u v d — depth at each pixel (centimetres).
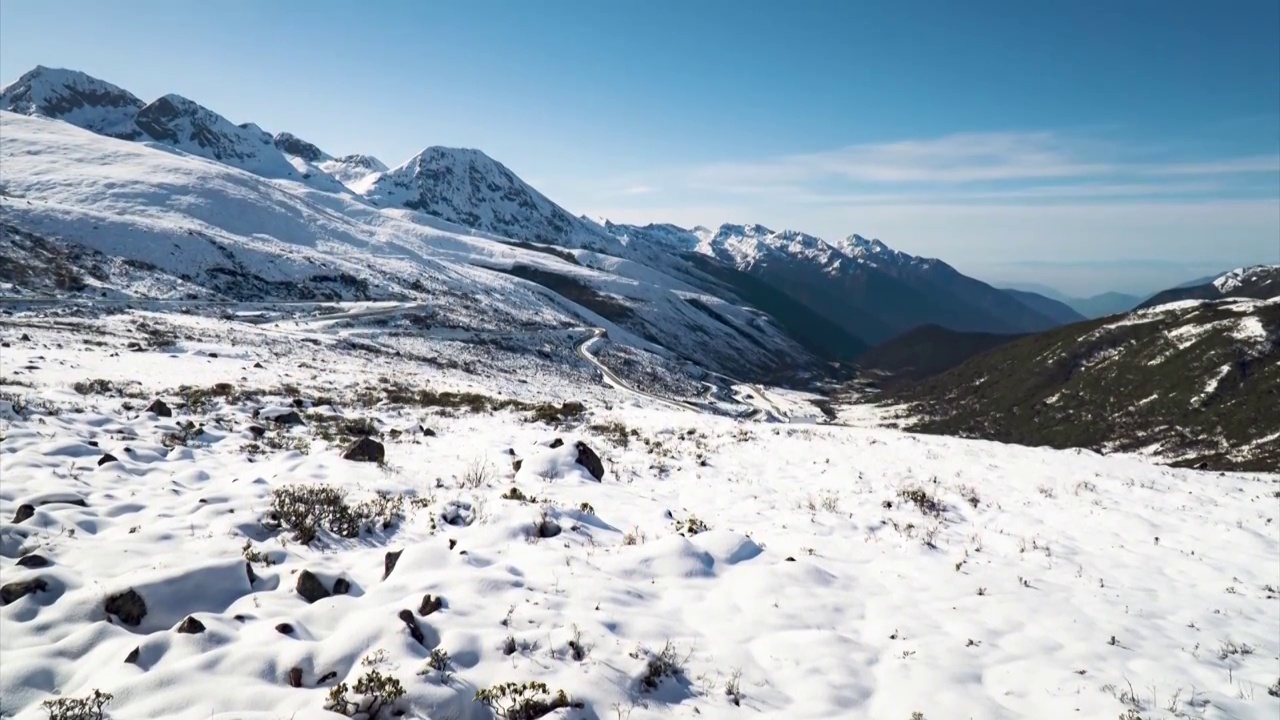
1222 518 1350
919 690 617
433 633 596
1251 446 8119
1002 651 715
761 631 707
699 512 1159
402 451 1420
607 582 764
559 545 869
